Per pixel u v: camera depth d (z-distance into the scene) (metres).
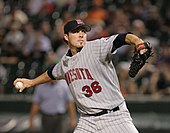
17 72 43.62
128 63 41.12
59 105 33.88
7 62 44.09
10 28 46.53
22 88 20.47
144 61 15.76
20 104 39.62
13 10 49.47
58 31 46.09
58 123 34.16
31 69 43.41
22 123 38.88
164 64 40.78
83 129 17.98
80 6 52.12
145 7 49.78
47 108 33.88
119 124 17.56
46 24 46.28
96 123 17.80
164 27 47.50
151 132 37.50
